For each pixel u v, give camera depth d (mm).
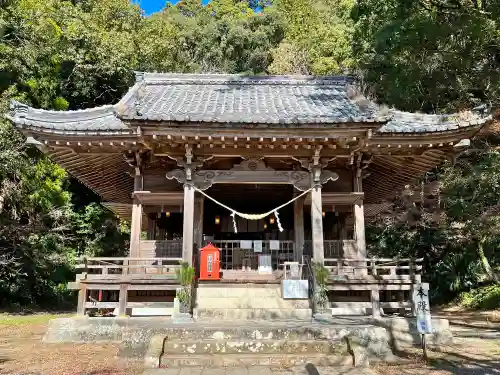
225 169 10719
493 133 15008
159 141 9539
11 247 17891
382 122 8992
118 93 27641
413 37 12992
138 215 10969
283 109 11227
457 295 18078
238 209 14531
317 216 9992
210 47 37875
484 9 11984
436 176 18469
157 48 27578
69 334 8773
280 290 10344
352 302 10570
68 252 21109
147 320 9164
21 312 16891
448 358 7613
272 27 39000
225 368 6629
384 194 14852
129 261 10695
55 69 20531
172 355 6992
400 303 9758
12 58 17844
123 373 6426
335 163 11266
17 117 9641
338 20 34531
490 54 14695
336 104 12000
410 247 20844
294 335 7484
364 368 6672
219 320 9188
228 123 8945
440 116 10461
